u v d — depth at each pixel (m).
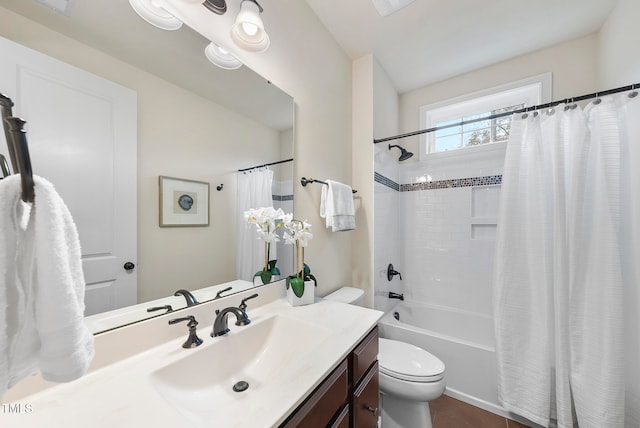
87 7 0.69
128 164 0.77
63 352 0.36
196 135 0.96
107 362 0.69
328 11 1.59
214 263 1.02
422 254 2.47
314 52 1.59
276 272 1.29
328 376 0.76
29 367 0.37
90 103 0.69
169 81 0.88
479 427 1.47
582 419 1.26
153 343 0.79
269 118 1.27
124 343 0.73
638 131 1.22
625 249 1.27
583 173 1.33
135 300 0.78
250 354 0.94
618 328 1.19
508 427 1.46
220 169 1.05
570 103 1.43
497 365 1.52
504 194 1.55
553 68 1.97
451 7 1.57
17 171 0.36
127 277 0.77
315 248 1.58
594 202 1.31
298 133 1.45
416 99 2.58
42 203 0.36
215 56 1.02
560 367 1.32
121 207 0.76
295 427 0.61
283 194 1.35
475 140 2.33
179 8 0.90
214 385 0.80
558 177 1.40
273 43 1.27
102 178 0.71
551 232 1.44
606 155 1.27
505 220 1.53
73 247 0.40
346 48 1.94
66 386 0.60
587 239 1.31
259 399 0.59
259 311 1.15
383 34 1.80
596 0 1.52
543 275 1.42
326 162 1.70
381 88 2.18
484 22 1.71
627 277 1.25
